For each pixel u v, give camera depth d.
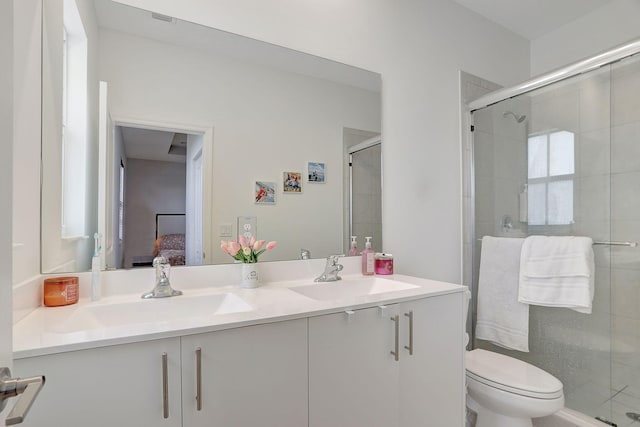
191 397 0.85
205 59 1.43
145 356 0.80
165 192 1.35
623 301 1.75
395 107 1.94
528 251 1.90
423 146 2.05
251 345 0.93
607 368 1.77
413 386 1.27
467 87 2.28
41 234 1.07
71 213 1.20
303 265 1.63
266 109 1.56
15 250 0.90
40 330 0.83
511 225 2.14
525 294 1.89
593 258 1.80
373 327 1.16
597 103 1.85
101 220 1.23
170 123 1.36
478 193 2.26
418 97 2.04
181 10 1.37
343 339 1.09
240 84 1.50
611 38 2.25
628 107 1.75
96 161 1.24
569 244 1.78
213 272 1.40
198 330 0.85
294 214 1.62
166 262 1.26
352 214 1.78
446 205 2.14
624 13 2.19
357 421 1.12
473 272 2.23
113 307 1.09
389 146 1.91
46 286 1.04
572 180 1.94
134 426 0.79
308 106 1.67
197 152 1.41
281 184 1.60
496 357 1.74
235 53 1.49
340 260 1.72
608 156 1.82
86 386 0.74
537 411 1.39
